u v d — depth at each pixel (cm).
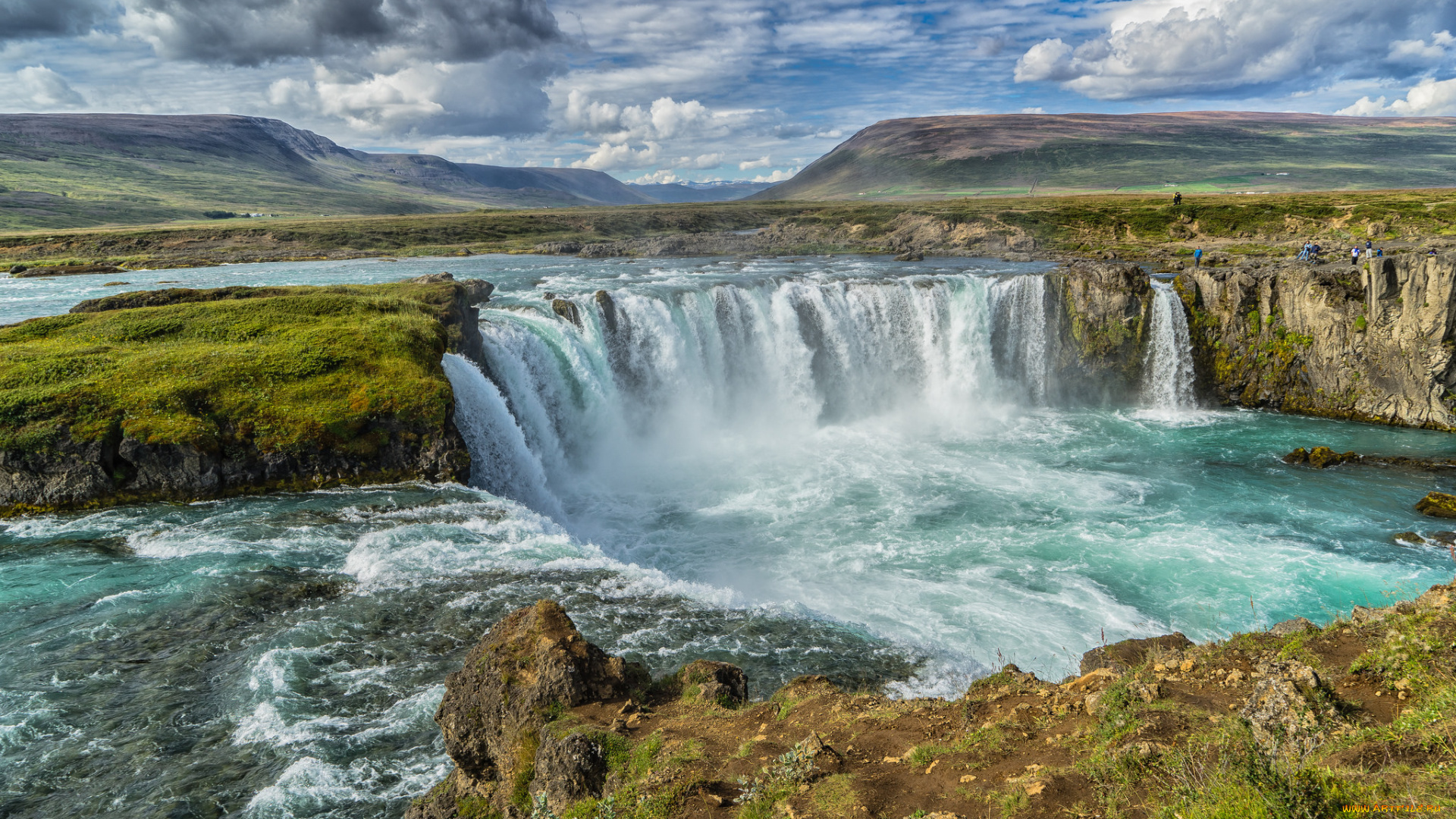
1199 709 933
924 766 953
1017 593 2514
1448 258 4212
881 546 2958
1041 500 3400
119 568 2189
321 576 2147
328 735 1522
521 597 2044
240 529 2466
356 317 3747
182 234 12250
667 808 901
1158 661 1211
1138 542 2909
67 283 7162
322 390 3030
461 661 1748
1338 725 776
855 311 4947
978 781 883
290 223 15800
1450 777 599
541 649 1258
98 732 1534
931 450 4225
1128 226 9631
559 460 3969
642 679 1316
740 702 1313
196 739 1519
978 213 11044
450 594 2053
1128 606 2406
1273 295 4884
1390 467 3716
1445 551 2742
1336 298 4625
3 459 2586
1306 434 4381
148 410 2792
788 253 8938
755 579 2712
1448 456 3838
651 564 2875
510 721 1204
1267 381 4947
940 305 5025
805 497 3547
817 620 2038
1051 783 819
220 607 1977
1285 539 2898
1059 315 5153
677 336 4497
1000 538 2998
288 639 1839
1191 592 2486
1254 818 616
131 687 1667
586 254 9269
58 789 1394
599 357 4316
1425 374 4362
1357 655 1001
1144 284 5097
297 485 2842
